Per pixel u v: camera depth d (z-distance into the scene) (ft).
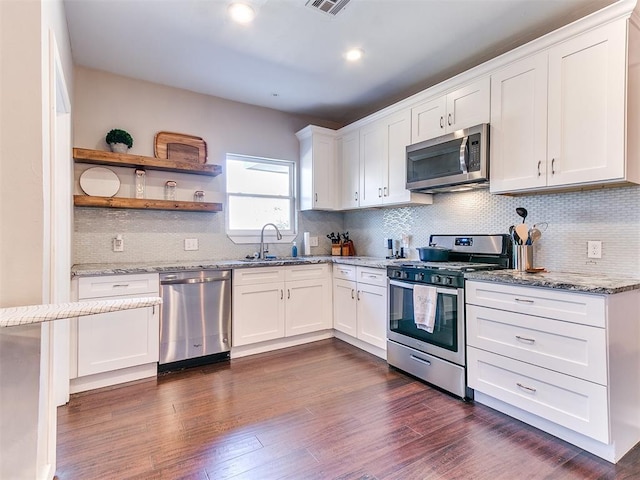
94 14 7.47
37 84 4.08
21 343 4.07
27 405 4.10
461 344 7.70
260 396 7.88
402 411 7.18
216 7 7.27
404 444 6.04
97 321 8.25
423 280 8.61
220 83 10.98
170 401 7.65
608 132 6.15
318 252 14.28
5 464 4.04
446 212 10.47
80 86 9.82
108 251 10.18
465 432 6.39
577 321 5.81
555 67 6.85
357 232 14.08
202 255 11.74
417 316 8.56
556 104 6.84
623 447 5.75
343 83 10.98
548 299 6.20
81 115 9.83
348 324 11.37
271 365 9.77
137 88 10.66
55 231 5.14
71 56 8.91
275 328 10.99
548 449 5.88
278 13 7.47
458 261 9.70
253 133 12.82
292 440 6.17
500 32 8.20
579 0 7.00
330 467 5.44
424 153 9.48
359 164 12.37
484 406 7.38
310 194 13.10
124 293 8.59
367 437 6.25
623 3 5.85
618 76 6.02
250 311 10.54
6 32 3.97
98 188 9.98
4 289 3.98
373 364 9.84
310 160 13.11
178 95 11.34
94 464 5.51
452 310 7.89
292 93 11.80
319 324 11.91
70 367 7.93
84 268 8.61
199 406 7.42
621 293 5.74
